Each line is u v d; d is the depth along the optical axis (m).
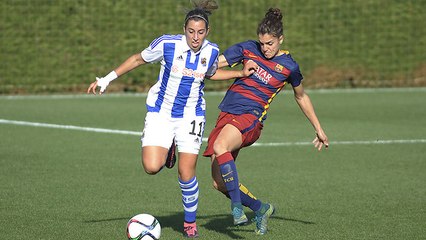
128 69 23.44
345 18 83.00
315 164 37.16
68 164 36.12
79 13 78.94
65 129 47.88
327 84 76.81
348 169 35.94
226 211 27.38
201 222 25.72
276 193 30.50
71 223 24.98
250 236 23.83
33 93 71.25
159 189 30.91
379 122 52.69
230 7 81.44
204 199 29.30
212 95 70.12
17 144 41.88
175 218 26.19
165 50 22.86
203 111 23.69
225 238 23.56
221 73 23.97
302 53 79.25
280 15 23.77
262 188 31.45
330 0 84.19
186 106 23.27
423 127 50.41
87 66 74.81
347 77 77.75
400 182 32.97
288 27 81.06
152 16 79.62
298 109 59.38
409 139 45.31
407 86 77.94
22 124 49.91
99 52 76.12
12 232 23.73
